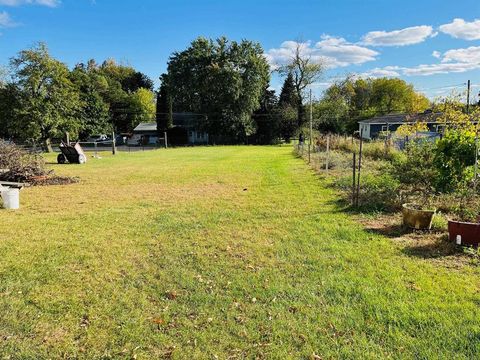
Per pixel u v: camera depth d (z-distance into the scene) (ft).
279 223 22.44
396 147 55.57
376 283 13.32
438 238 18.19
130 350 9.73
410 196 26.02
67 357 9.51
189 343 9.99
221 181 42.88
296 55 155.33
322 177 42.01
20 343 10.11
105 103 196.65
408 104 188.75
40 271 15.25
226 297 12.57
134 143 188.03
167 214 25.80
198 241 19.16
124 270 15.25
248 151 108.27
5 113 122.62
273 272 14.67
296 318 11.10
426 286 12.94
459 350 9.31
